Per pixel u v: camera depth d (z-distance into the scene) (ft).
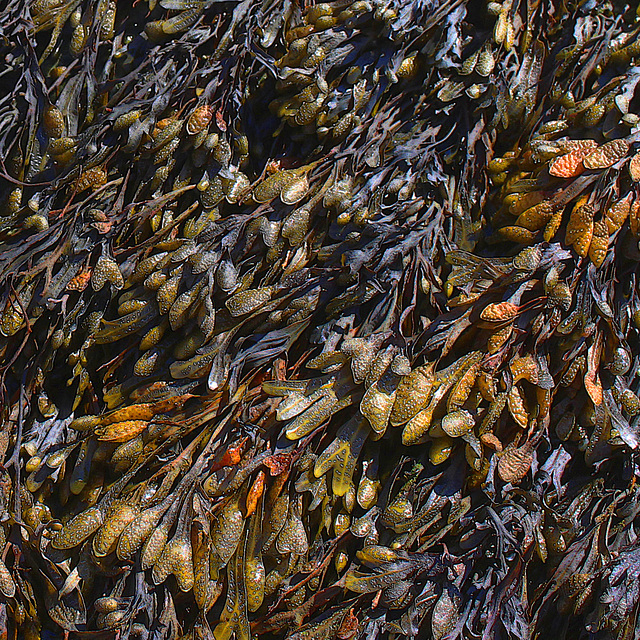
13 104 2.22
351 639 2.09
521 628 2.09
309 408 2.10
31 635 2.07
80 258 2.16
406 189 2.20
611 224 2.17
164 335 2.15
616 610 2.12
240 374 2.14
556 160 2.18
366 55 2.24
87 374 2.15
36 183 2.20
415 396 2.10
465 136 2.25
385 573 2.09
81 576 2.06
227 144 2.21
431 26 2.24
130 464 2.10
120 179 2.20
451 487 2.12
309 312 2.16
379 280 2.16
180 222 2.19
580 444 2.18
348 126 2.22
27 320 2.13
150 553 2.04
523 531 2.11
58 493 2.12
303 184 2.18
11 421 2.14
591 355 2.17
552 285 2.14
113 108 2.21
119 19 2.29
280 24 2.26
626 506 2.18
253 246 2.16
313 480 2.10
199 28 2.26
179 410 2.12
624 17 2.34
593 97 2.25
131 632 2.05
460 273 2.16
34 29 2.24
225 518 2.07
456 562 2.10
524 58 2.29
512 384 2.13
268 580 2.08
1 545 2.07
